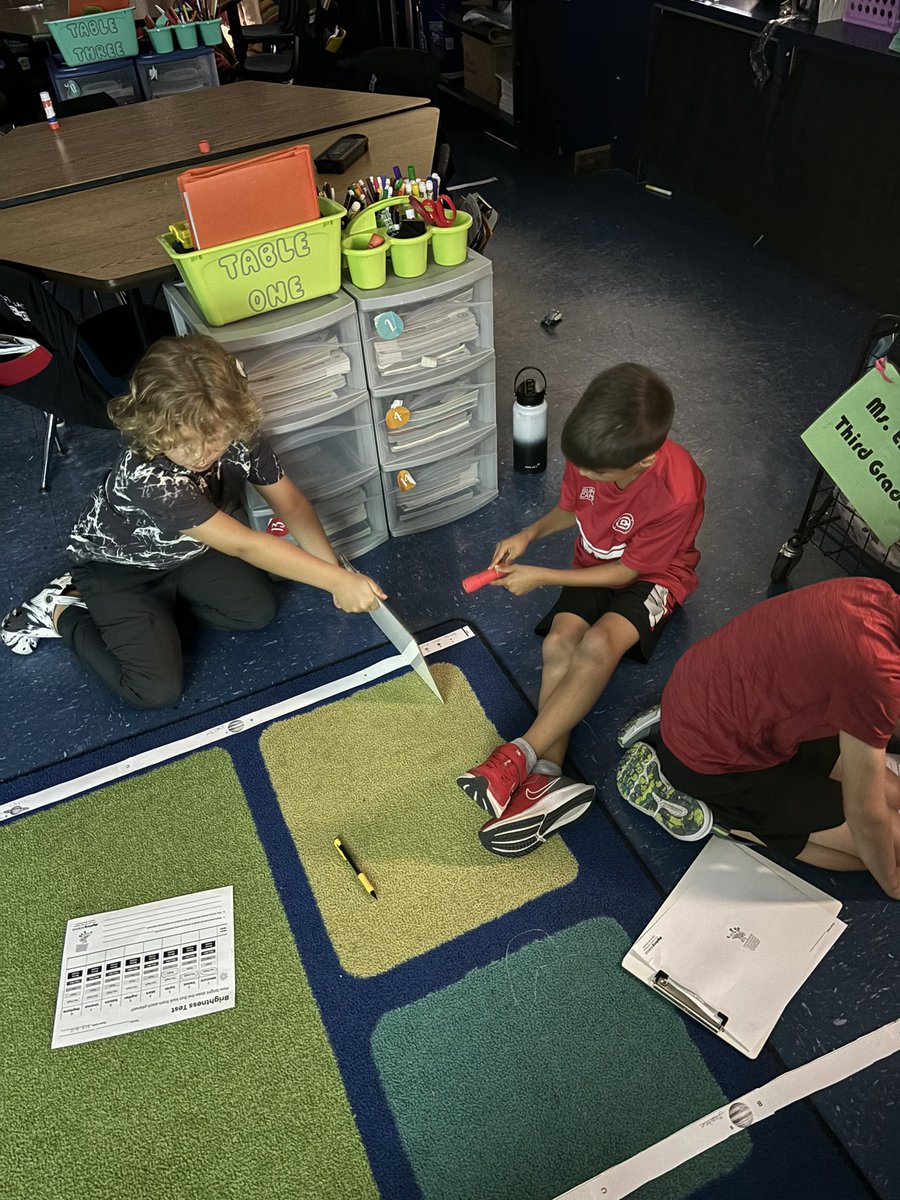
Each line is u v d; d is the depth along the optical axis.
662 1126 1.38
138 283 1.97
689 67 3.61
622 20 3.86
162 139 2.76
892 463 1.70
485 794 1.68
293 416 2.04
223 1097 1.44
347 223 2.09
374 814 1.82
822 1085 1.42
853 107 2.95
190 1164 1.37
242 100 3.08
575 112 4.15
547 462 2.67
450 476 2.43
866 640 1.26
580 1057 1.46
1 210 2.34
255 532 1.79
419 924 1.64
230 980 1.58
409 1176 1.35
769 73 3.22
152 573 2.04
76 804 1.87
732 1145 1.36
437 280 2.06
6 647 2.24
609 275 3.53
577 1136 1.38
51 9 4.28
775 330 3.15
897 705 1.25
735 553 2.33
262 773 1.91
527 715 1.99
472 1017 1.52
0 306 2.04
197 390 1.54
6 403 3.05
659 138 3.95
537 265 3.62
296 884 1.71
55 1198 1.34
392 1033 1.50
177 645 2.07
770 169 3.39
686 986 1.52
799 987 1.53
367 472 2.27
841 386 2.87
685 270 3.53
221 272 1.85
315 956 1.61
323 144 2.62
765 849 1.72
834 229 3.22
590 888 1.68
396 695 2.05
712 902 1.64
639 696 2.01
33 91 3.99
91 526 1.91
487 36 4.54
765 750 1.54
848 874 1.68
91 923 1.67
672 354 3.06
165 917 1.67
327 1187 1.34
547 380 2.96
